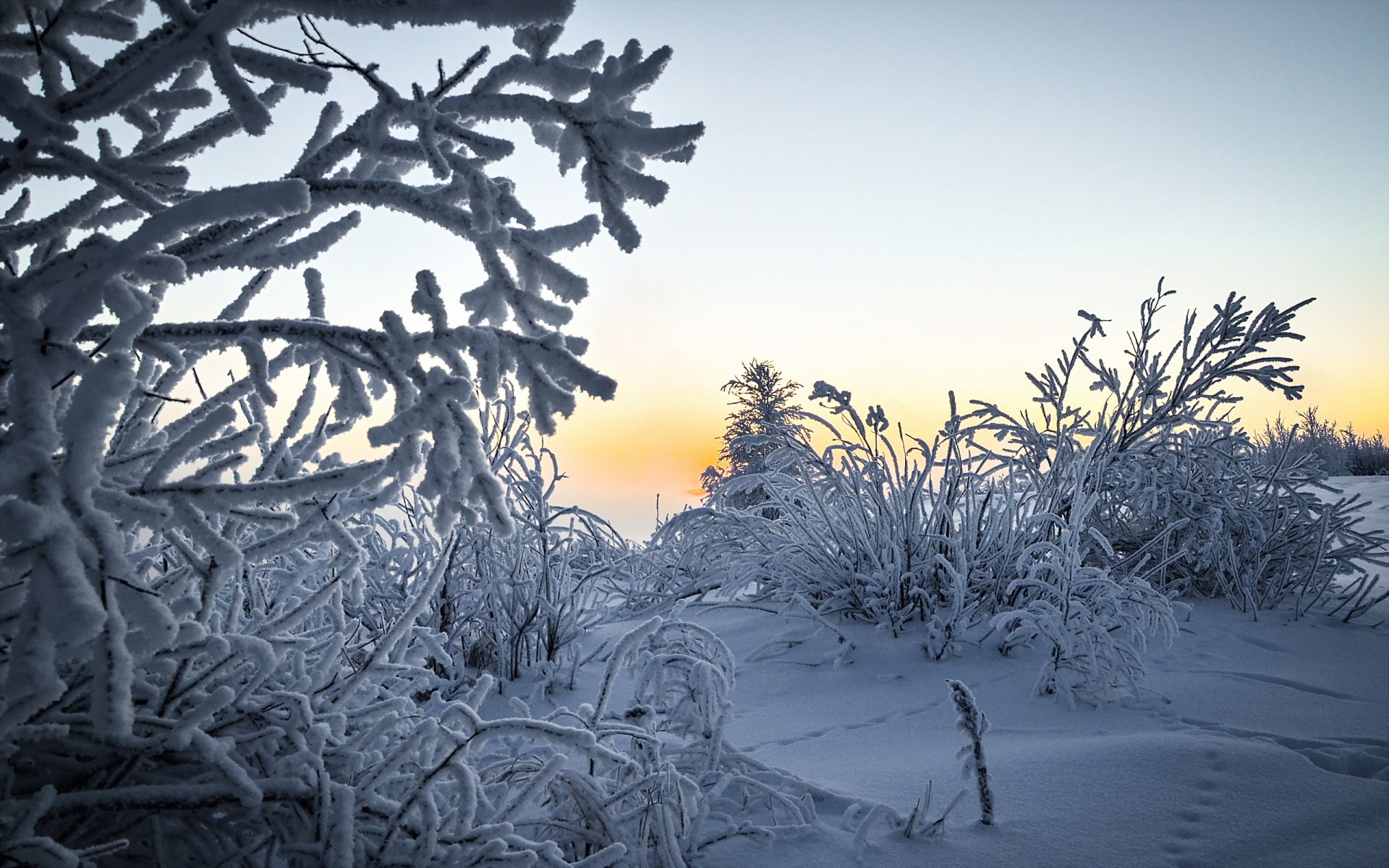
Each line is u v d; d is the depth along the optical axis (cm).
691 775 270
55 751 179
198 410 197
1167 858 226
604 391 175
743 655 526
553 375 185
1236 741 307
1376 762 297
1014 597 535
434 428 166
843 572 577
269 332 175
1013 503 570
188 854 182
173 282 154
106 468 165
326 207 184
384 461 171
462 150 209
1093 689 403
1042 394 675
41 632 126
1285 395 625
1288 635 518
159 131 203
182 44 156
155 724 179
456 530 444
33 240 171
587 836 218
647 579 721
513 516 499
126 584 137
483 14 154
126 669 134
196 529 161
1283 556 626
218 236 174
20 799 163
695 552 723
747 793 266
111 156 187
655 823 225
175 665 202
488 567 501
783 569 624
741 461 1847
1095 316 646
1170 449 669
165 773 181
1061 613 436
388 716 213
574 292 180
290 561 302
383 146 180
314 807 181
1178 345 678
